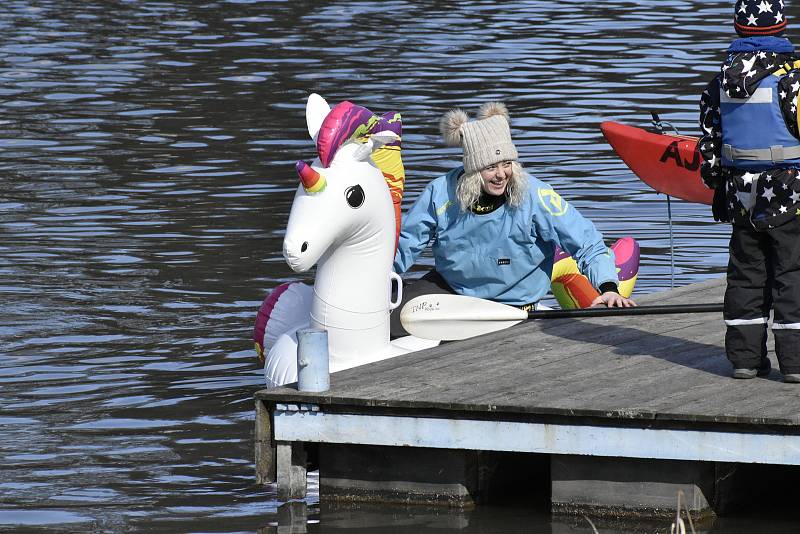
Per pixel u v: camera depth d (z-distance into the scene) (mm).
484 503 19719
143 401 24141
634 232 34719
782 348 18844
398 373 20422
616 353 21078
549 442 18453
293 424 19578
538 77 53656
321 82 54500
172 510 19469
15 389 24734
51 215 37125
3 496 20000
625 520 18672
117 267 32531
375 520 19062
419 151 42594
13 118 49562
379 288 21875
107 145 45406
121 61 59812
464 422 18750
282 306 23922
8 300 30125
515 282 23344
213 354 26656
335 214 20828
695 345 21359
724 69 18391
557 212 22766
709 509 18594
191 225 36062
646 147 29250
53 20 70250
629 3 70188
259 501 19859
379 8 71938
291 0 75125
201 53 61219
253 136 46250
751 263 18938
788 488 20016
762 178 18234
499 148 22281
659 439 17984
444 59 58062
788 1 66000
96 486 20391
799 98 17906
